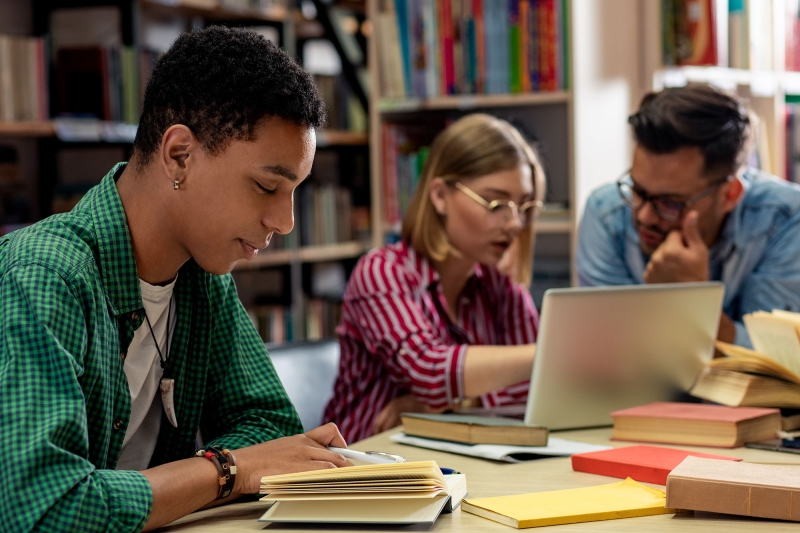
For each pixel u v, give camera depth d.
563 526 0.93
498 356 1.65
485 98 2.77
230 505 1.06
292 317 3.42
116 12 2.78
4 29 2.67
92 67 2.61
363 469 0.94
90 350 0.99
